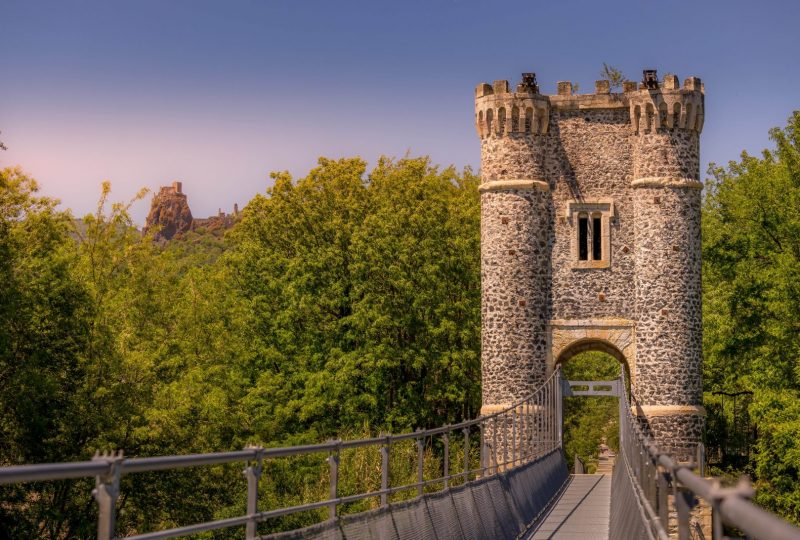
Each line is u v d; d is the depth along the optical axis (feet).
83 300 114.62
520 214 156.97
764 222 175.73
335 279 194.70
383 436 51.57
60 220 124.26
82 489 109.91
